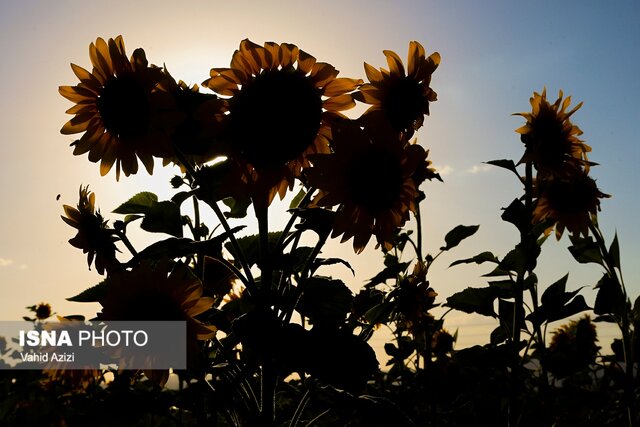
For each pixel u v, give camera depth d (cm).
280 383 101
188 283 80
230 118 77
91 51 81
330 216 82
